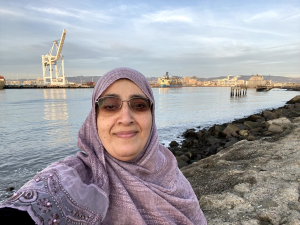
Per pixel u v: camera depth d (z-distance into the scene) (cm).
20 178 720
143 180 108
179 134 1467
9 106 3362
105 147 97
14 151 1033
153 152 111
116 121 94
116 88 97
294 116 1741
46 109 2961
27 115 2375
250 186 338
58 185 71
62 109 2975
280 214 253
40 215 59
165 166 126
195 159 866
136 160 108
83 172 87
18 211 56
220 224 248
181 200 117
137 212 90
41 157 951
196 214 130
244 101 4603
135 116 98
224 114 2542
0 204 61
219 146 1023
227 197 308
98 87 100
